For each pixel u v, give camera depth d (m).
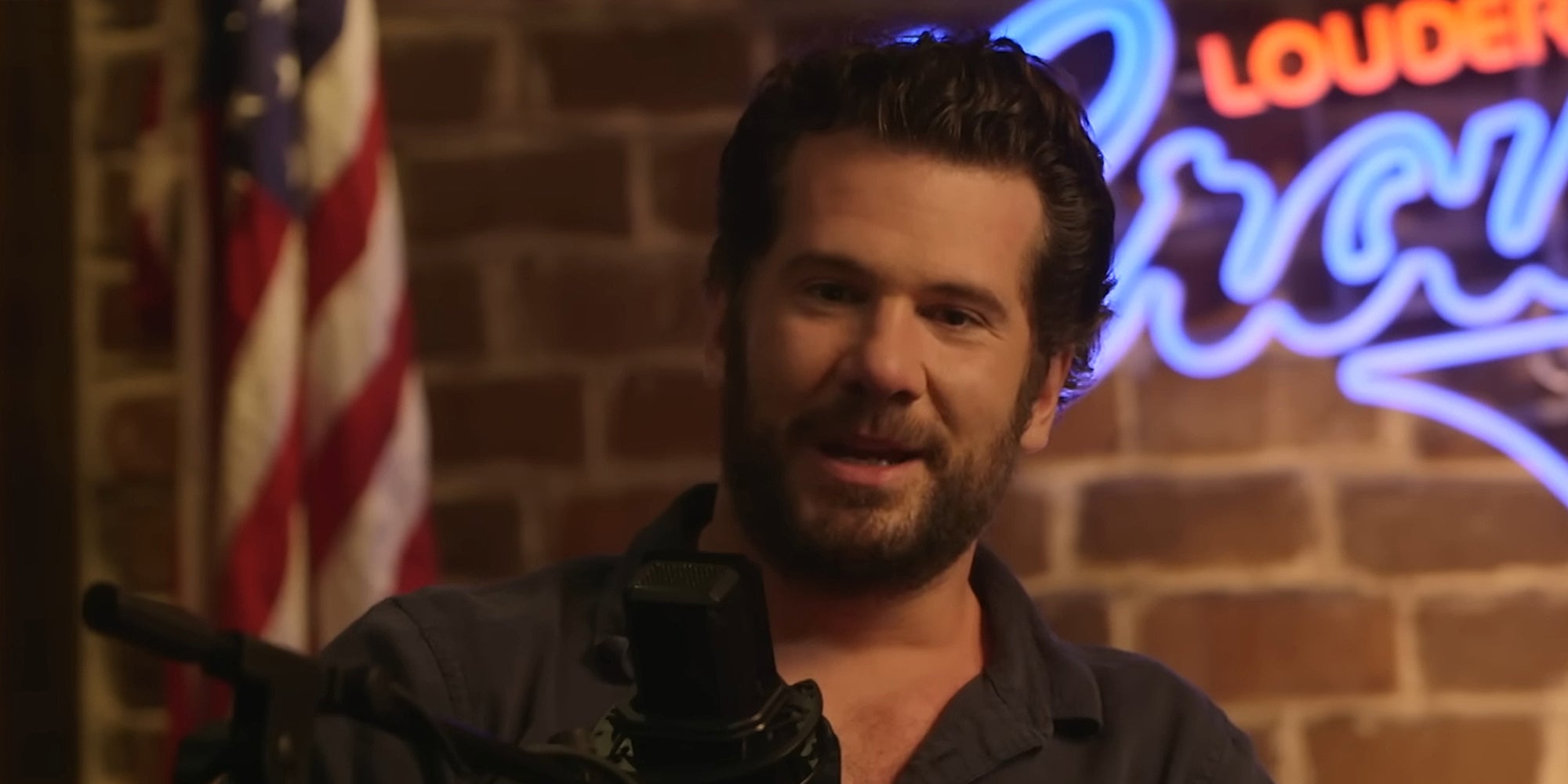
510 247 3.52
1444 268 3.48
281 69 2.96
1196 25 3.53
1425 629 3.44
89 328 3.49
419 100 3.54
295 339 2.92
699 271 3.51
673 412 3.49
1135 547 3.45
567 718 1.95
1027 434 2.14
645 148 3.54
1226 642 3.43
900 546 1.92
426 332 3.51
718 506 2.13
